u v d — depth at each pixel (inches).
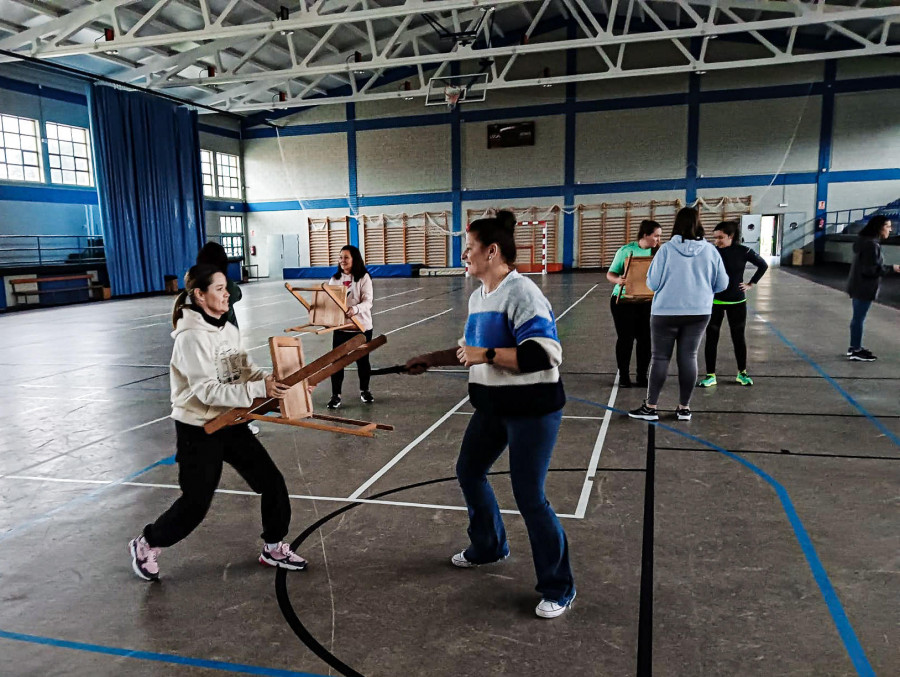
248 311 565.0
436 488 155.8
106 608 106.4
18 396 266.5
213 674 88.8
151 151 840.9
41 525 140.6
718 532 127.8
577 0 652.1
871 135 898.1
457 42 701.9
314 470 170.1
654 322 200.2
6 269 658.2
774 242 981.2
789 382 254.1
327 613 103.4
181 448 107.0
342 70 693.3
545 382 93.7
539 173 1011.3
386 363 320.2
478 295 100.0
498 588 109.8
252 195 1123.9
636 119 965.8
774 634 94.3
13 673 90.1
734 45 920.9
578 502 144.3
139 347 392.5
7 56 595.5
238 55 802.8
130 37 571.8
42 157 738.8
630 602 103.9
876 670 86.0
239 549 126.7
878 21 769.6
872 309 470.9
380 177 1069.1
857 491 146.6
